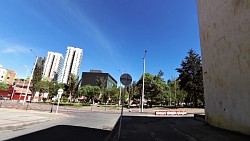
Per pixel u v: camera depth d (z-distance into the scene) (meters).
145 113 29.98
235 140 8.42
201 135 9.73
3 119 12.62
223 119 12.31
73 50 116.81
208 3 15.44
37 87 63.25
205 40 15.85
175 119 19.33
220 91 12.91
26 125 11.38
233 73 11.35
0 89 77.12
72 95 62.03
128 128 12.24
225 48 12.43
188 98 62.22
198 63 48.38
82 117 19.23
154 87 50.50
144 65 35.62
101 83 73.31
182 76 48.84
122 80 9.20
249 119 9.69
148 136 9.35
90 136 8.75
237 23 11.10
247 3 10.24
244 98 10.19
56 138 7.95
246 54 10.16
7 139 7.31
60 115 19.80
